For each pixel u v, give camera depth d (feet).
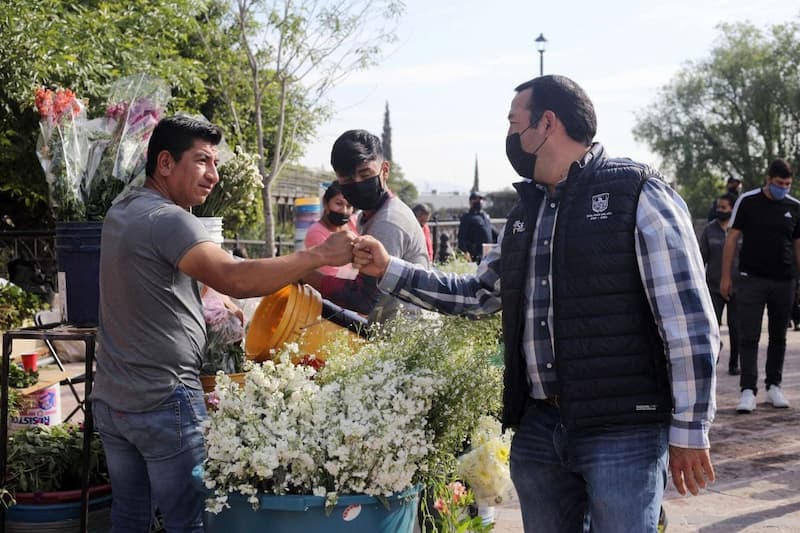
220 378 9.87
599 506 8.41
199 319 10.44
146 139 12.63
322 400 9.58
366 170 12.12
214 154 10.71
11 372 15.58
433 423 10.29
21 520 12.10
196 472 9.69
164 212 9.97
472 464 12.32
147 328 9.92
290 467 9.28
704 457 8.00
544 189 9.11
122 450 10.38
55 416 16.33
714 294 34.17
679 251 8.11
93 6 42.19
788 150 170.60
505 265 9.15
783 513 16.47
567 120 8.81
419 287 10.22
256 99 49.08
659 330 8.14
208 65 50.08
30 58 34.42
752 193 25.30
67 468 12.67
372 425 9.26
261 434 9.20
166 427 9.98
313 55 49.14
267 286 9.90
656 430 8.38
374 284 11.44
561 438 8.75
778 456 20.40
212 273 9.85
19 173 40.70
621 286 8.23
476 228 46.50
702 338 8.02
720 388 29.17
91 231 11.89
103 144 12.51
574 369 8.33
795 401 26.55
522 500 9.46
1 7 33.96
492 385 10.52
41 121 12.53
